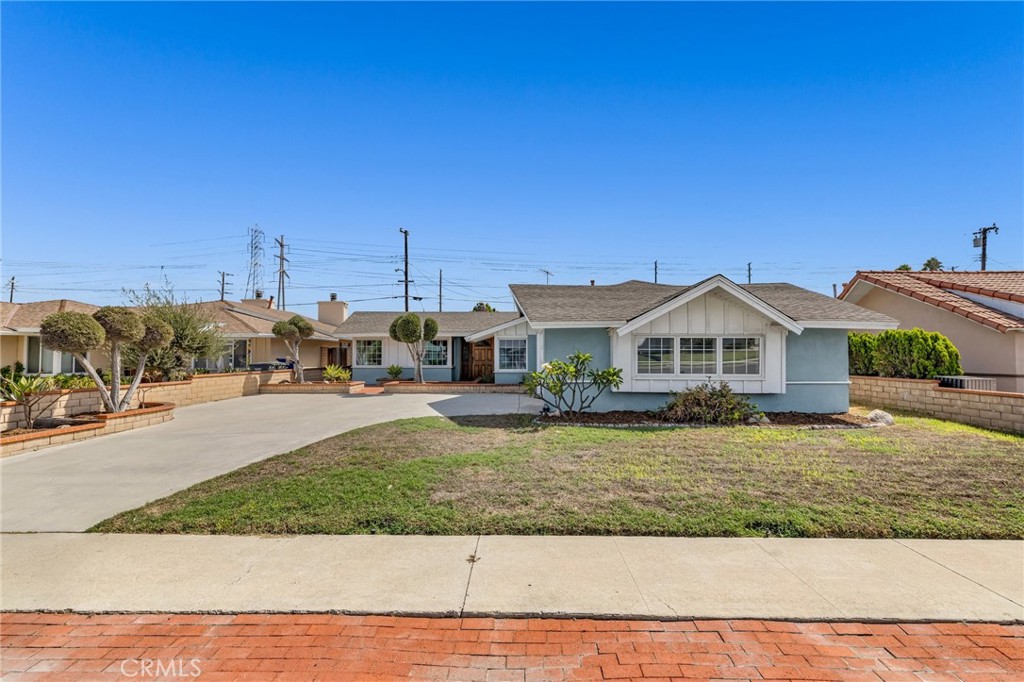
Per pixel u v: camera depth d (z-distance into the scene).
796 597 3.57
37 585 3.83
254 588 3.74
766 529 4.76
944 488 5.75
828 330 12.09
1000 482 5.97
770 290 14.40
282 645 3.09
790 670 2.83
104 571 4.05
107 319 11.14
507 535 4.70
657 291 15.81
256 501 5.58
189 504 5.57
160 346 12.46
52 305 17.97
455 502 5.45
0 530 4.97
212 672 2.85
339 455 7.62
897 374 13.49
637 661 2.91
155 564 4.17
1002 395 9.66
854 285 17.98
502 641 3.11
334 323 29.81
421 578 3.87
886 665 2.88
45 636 3.21
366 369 24.28
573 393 11.48
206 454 8.36
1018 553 4.28
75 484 6.59
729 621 3.30
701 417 10.61
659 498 5.51
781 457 7.24
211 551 4.42
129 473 7.14
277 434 10.20
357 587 3.74
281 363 24.86
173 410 13.46
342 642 3.11
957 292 15.12
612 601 3.52
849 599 3.54
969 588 3.69
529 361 18.52
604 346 12.31
